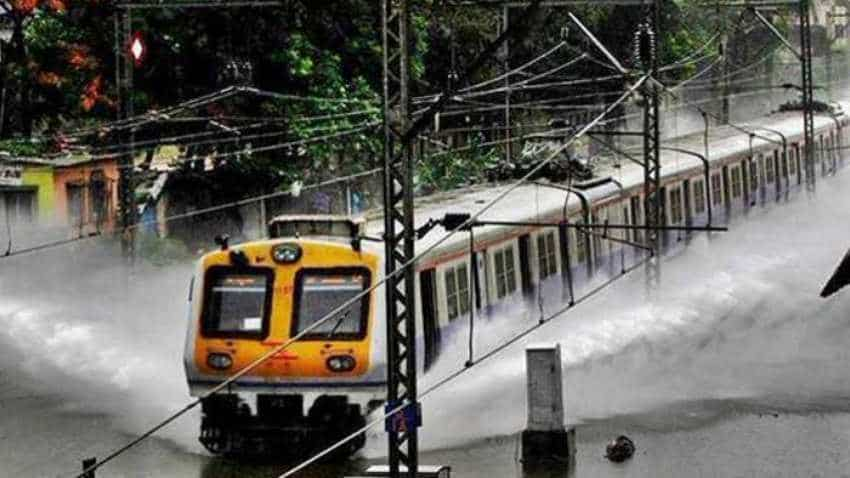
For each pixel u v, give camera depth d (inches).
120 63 1739.7
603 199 1846.7
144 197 2084.2
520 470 1203.9
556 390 1226.0
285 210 2129.7
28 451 1295.5
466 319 1444.4
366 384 1227.2
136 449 1299.2
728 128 2709.2
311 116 2105.1
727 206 2321.6
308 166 2135.8
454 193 1742.1
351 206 2176.4
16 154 2016.5
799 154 2689.5
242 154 2074.3
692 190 2172.7
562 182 1833.2
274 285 1248.2
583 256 1775.3
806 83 2559.1
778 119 2866.6
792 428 1344.7
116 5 1694.1
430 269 1363.2
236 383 1245.7
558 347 1239.5
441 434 1323.8
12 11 2087.8
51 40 2116.1
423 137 2047.2
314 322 1238.3
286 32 2091.5
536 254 1636.3
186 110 2085.4
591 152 2701.8
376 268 1240.8
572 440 1246.3
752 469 1199.6
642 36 1720.0
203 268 1264.8
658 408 1433.3
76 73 2111.2
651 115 2037.4
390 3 1079.0
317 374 1229.7
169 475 1209.4
